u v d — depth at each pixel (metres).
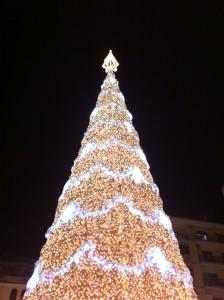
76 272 11.64
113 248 12.20
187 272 13.56
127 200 13.91
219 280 30.94
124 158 15.76
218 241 34.47
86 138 17.53
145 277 11.74
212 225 35.62
